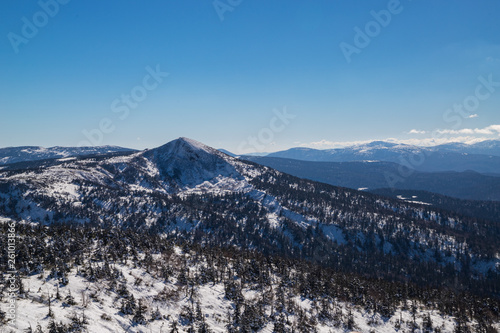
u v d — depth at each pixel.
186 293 90.88
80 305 67.44
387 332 102.81
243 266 119.12
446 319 119.50
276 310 98.25
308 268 142.38
